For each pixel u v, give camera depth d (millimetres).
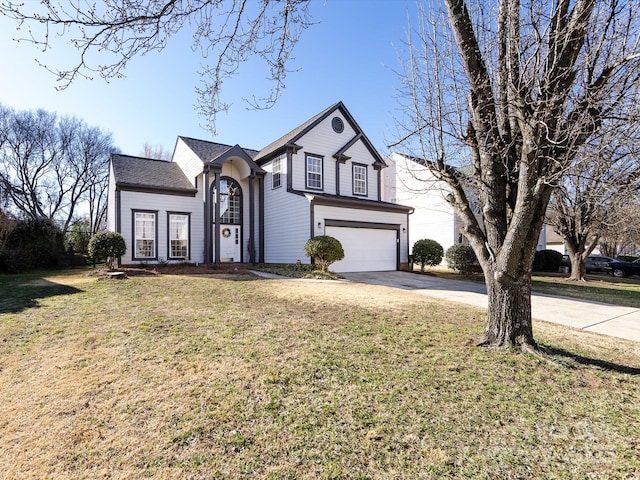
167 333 4988
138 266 13352
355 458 2359
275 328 5277
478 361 4059
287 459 2348
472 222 4730
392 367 3867
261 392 3266
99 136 29062
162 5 3264
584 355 4445
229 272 12094
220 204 16016
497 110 4453
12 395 3227
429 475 2203
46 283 9711
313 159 15898
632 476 2205
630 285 13781
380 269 15562
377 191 18266
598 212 13680
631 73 3443
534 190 3984
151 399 3143
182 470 2248
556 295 10469
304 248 12766
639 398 3270
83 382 3473
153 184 14547
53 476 2203
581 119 3525
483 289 10594
